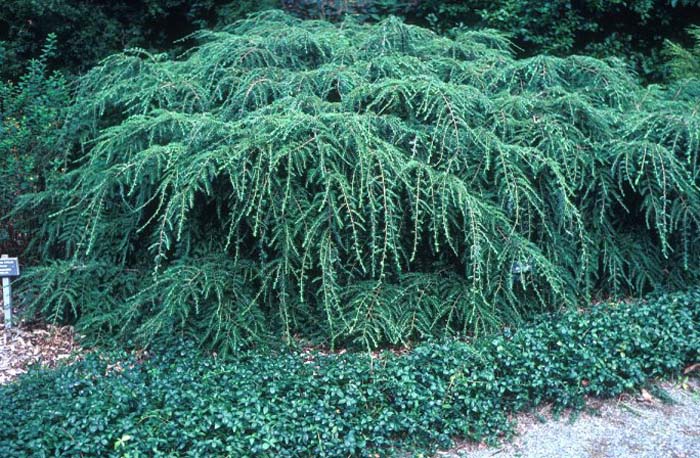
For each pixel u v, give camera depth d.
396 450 3.43
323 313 4.24
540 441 3.57
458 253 4.40
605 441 3.57
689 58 7.07
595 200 4.64
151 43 9.12
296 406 3.42
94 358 3.97
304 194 4.03
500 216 4.19
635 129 4.51
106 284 4.52
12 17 7.96
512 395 3.80
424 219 4.26
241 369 3.74
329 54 5.27
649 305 4.51
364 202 4.03
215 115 4.71
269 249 4.26
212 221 4.39
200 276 4.02
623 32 8.70
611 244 4.71
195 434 3.18
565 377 3.82
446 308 4.23
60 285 4.43
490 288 4.19
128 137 4.43
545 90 4.86
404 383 3.62
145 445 3.10
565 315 4.30
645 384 3.99
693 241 4.60
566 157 4.38
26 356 4.23
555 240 4.45
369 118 4.26
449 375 3.70
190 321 4.09
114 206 4.70
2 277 4.46
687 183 4.38
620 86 5.16
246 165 3.94
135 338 4.11
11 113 5.26
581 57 5.28
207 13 9.03
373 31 5.53
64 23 8.14
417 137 4.21
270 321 4.22
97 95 4.93
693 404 3.87
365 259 4.29
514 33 8.28
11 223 5.12
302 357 3.97
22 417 3.24
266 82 4.71
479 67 5.14
